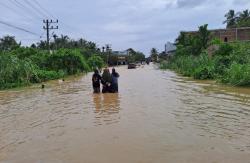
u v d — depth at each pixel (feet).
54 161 29.30
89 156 30.35
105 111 53.16
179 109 53.42
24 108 59.41
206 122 43.29
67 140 35.99
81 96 74.59
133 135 37.14
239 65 92.22
